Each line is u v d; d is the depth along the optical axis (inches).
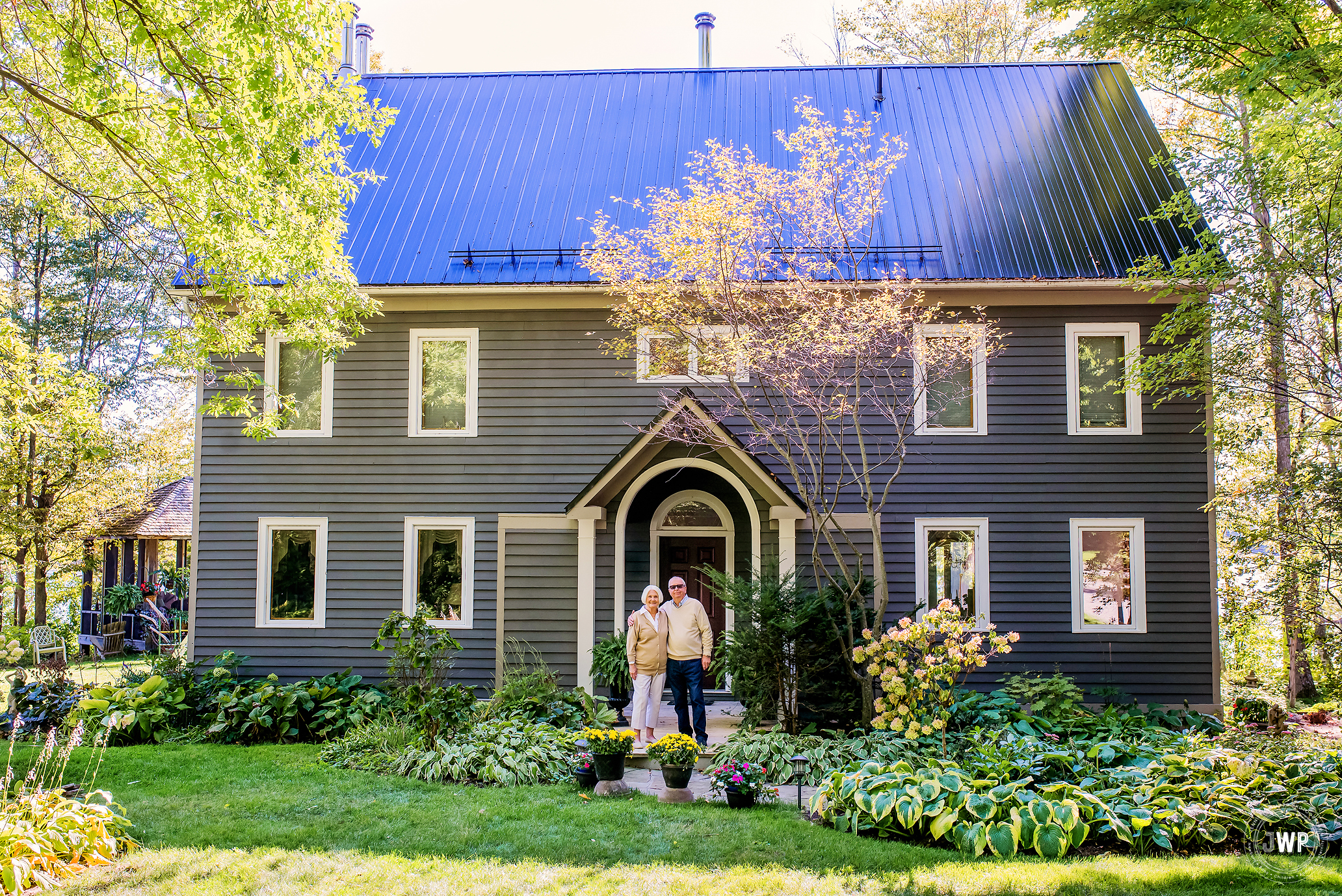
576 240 558.3
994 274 514.9
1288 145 415.8
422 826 304.2
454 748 384.5
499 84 703.7
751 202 448.8
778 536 501.4
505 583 519.8
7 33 429.7
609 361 541.6
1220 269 448.5
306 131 401.4
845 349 437.1
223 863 268.1
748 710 429.1
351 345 550.3
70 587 1186.6
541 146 634.8
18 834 254.1
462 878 255.8
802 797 345.4
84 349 1084.5
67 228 503.5
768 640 419.2
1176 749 366.6
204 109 383.2
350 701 490.6
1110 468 519.8
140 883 253.1
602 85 695.7
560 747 395.5
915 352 471.5
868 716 416.5
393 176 615.2
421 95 693.9
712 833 295.6
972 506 521.0
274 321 472.1
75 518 936.3
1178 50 573.9
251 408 484.7
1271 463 628.1
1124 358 501.0
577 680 507.2
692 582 567.5
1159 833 282.4
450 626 533.6
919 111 639.1
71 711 446.0
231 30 354.6
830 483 523.2
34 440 872.9
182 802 335.0
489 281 534.0
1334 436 426.3
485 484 539.8
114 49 392.5
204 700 496.4
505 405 543.5
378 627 534.3
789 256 473.7
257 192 389.1
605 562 511.2
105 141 443.8
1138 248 522.6
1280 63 463.5
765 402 528.7
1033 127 616.1
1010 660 513.0
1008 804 293.0
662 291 450.6
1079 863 269.7
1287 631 484.1
